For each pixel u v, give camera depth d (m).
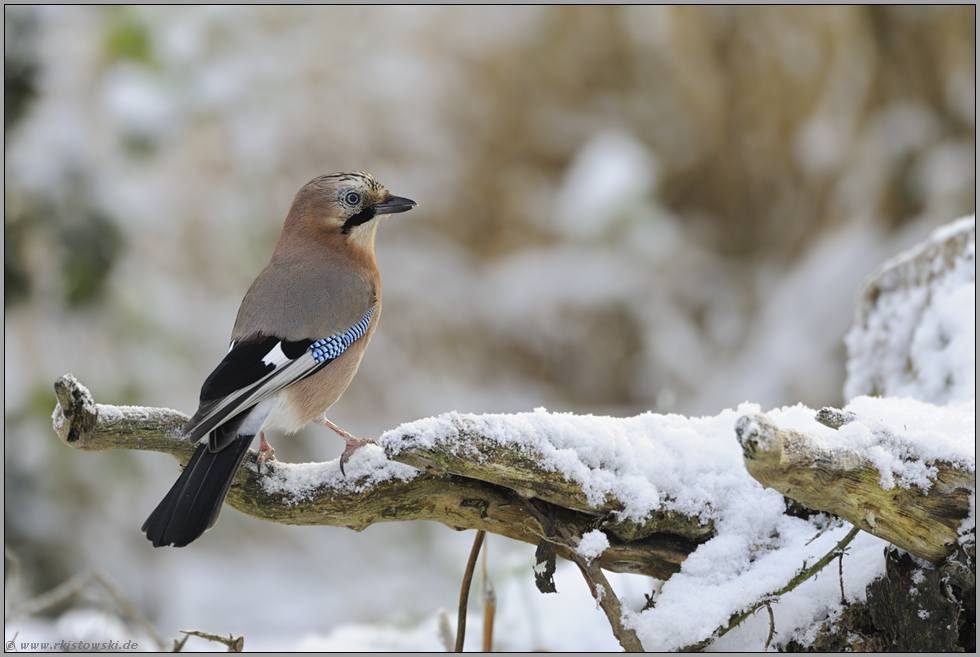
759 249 16.89
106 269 12.01
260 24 15.78
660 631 3.75
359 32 18.00
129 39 12.37
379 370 16.31
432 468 3.79
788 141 16.59
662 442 4.18
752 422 3.25
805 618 3.88
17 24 11.78
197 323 14.38
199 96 12.90
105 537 12.13
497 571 5.99
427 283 17.05
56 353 12.17
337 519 4.30
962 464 3.56
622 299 16.16
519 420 3.89
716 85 17.11
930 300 6.03
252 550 13.11
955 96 14.62
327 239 6.05
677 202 17.61
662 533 4.08
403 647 5.55
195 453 4.46
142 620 5.67
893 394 6.16
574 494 3.89
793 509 4.12
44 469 11.84
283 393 5.28
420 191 17.73
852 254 14.84
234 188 15.05
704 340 16.25
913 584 3.72
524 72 18.23
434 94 18.00
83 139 12.07
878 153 15.06
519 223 17.91
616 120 17.95
